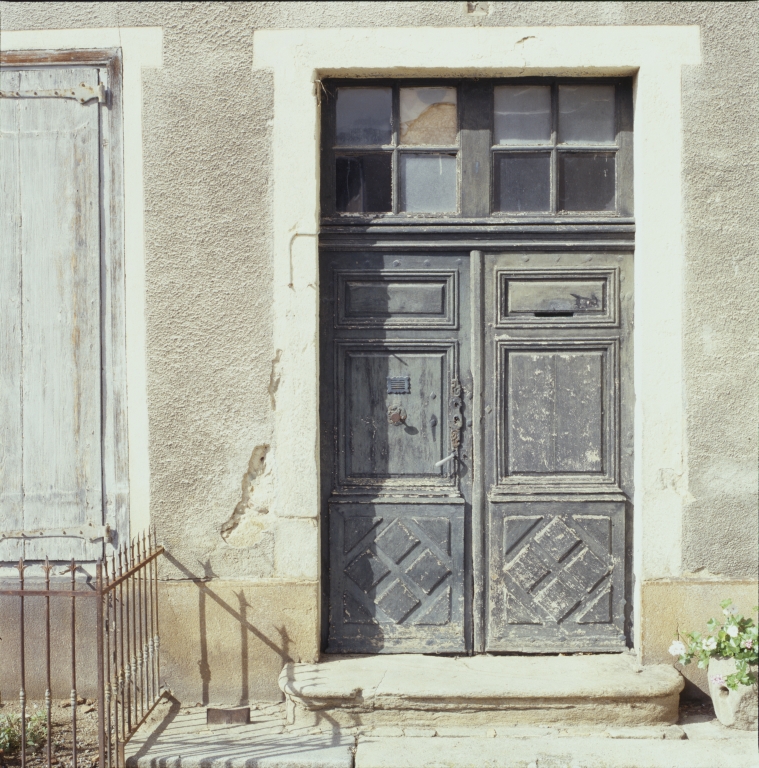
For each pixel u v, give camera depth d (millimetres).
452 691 3691
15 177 4086
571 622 4195
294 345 4031
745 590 4008
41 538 4090
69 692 4078
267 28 4004
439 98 4219
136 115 4031
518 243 4180
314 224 4023
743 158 3986
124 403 4055
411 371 4238
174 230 4031
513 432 4230
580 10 3984
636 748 3508
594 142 4223
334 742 3588
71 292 4078
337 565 4195
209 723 3803
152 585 4027
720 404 4016
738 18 3979
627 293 4188
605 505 4188
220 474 4051
